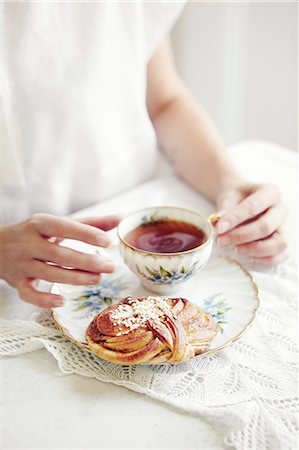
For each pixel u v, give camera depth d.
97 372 0.57
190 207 0.84
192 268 0.64
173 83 1.00
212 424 0.53
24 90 0.80
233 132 1.40
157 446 0.51
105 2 0.81
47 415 0.54
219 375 0.57
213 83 1.32
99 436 0.52
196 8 1.24
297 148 1.37
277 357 0.58
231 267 0.70
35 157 0.84
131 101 0.91
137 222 0.70
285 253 0.73
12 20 0.76
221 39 1.26
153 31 0.91
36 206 0.88
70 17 0.80
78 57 0.82
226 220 0.71
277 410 0.53
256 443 0.50
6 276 0.67
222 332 0.60
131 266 0.65
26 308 0.66
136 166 0.97
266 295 0.67
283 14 1.22
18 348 0.60
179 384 0.56
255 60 1.30
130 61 0.88
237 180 0.84
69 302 0.65
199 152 0.90
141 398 0.55
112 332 0.57
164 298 0.62
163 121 0.98
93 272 0.64
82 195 0.92
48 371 0.58
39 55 0.79
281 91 1.31
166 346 0.55
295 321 0.63
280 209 0.75
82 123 0.86
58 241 0.73
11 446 0.51
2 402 0.55
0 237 0.68
